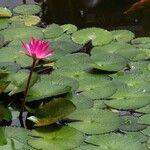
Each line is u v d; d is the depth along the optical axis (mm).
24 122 4809
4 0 6301
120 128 4723
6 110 4859
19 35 5602
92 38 5535
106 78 5090
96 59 5246
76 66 5215
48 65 5250
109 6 6156
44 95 4895
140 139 4641
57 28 5695
